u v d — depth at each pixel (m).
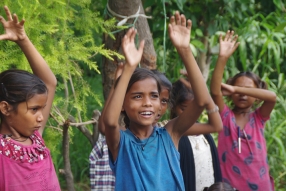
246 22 5.32
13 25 2.38
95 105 6.54
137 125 2.59
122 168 2.52
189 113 2.58
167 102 3.17
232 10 4.96
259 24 5.42
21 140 2.32
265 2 5.52
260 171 3.89
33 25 2.72
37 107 2.27
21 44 2.43
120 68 3.05
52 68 2.86
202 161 3.46
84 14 3.19
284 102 5.38
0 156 2.23
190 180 3.37
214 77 3.55
